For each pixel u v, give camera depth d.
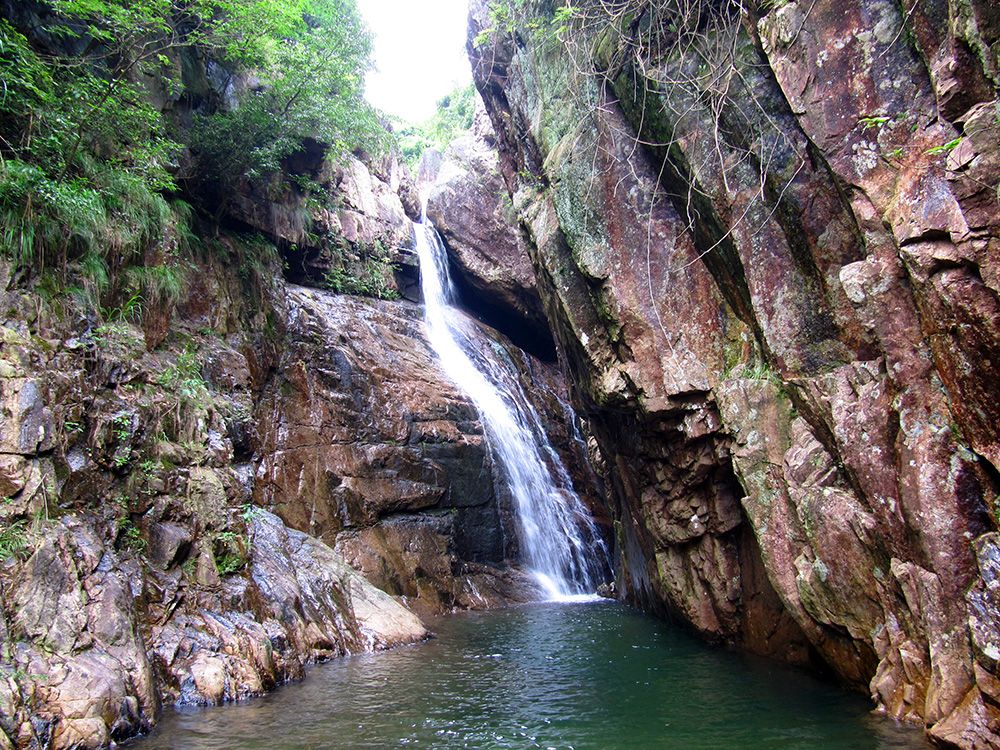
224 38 13.98
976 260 5.10
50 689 5.86
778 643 9.23
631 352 9.39
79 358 8.36
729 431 8.34
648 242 9.28
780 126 7.60
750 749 5.87
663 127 8.98
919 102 6.11
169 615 7.92
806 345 7.57
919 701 5.99
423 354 19.50
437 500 16.27
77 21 11.09
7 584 6.21
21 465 6.84
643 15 9.15
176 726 6.66
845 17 6.67
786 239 7.75
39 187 8.67
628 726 6.68
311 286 19.03
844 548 6.72
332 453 15.02
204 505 9.19
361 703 7.57
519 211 12.63
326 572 11.35
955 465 5.58
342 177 20.73
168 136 13.45
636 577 14.84
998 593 5.09
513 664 9.49
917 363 6.02
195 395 10.16
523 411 21.14
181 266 13.06
